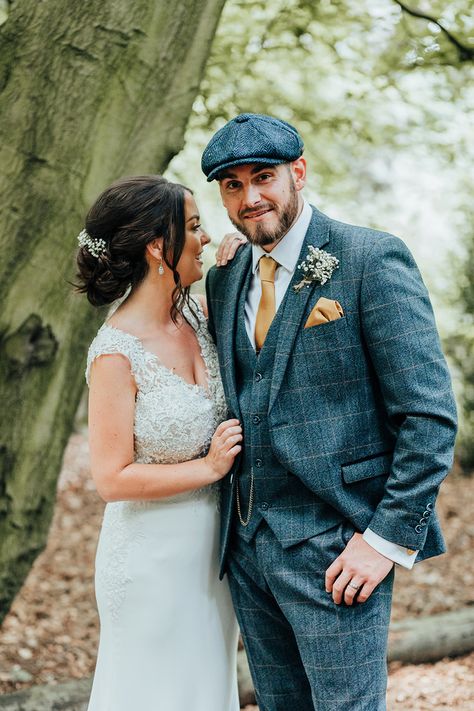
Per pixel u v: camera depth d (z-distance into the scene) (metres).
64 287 3.19
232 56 6.33
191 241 2.39
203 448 2.39
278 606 2.34
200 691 2.44
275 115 6.67
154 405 2.32
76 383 3.42
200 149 6.79
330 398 2.15
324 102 6.67
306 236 2.22
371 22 6.11
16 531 3.37
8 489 3.31
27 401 3.27
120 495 2.31
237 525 2.34
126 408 2.31
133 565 2.40
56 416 3.37
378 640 2.13
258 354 2.27
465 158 7.00
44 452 3.37
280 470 2.21
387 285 2.07
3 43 3.01
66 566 5.73
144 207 2.31
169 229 2.34
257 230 2.16
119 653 2.44
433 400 2.02
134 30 3.06
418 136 6.86
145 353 2.34
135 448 2.37
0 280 3.09
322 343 2.13
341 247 2.16
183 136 3.27
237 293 2.34
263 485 2.23
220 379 2.46
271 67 6.47
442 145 6.92
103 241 2.36
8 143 3.03
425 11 5.92
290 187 2.17
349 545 2.12
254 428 2.23
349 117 6.70
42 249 3.12
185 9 3.13
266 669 2.40
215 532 2.45
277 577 2.21
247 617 2.40
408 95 6.53
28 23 3.01
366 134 6.82
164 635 2.40
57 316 3.21
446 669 3.82
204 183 7.05
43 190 3.08
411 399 2.03
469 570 5.59
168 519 2.39
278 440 2.16
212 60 6.27
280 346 2.17
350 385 2.14
